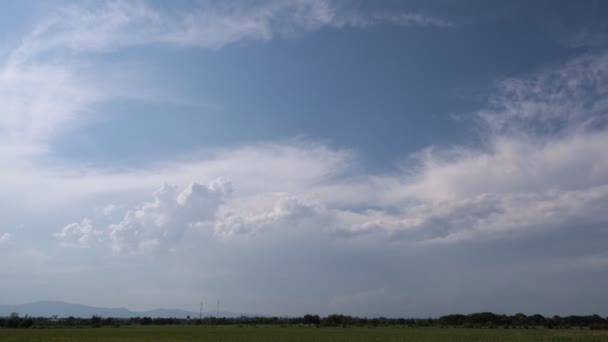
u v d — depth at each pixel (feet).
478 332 401.70
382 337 310.86
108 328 543.80
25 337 313.12
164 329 500.74
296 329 508.12
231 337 313.73
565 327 598.34
